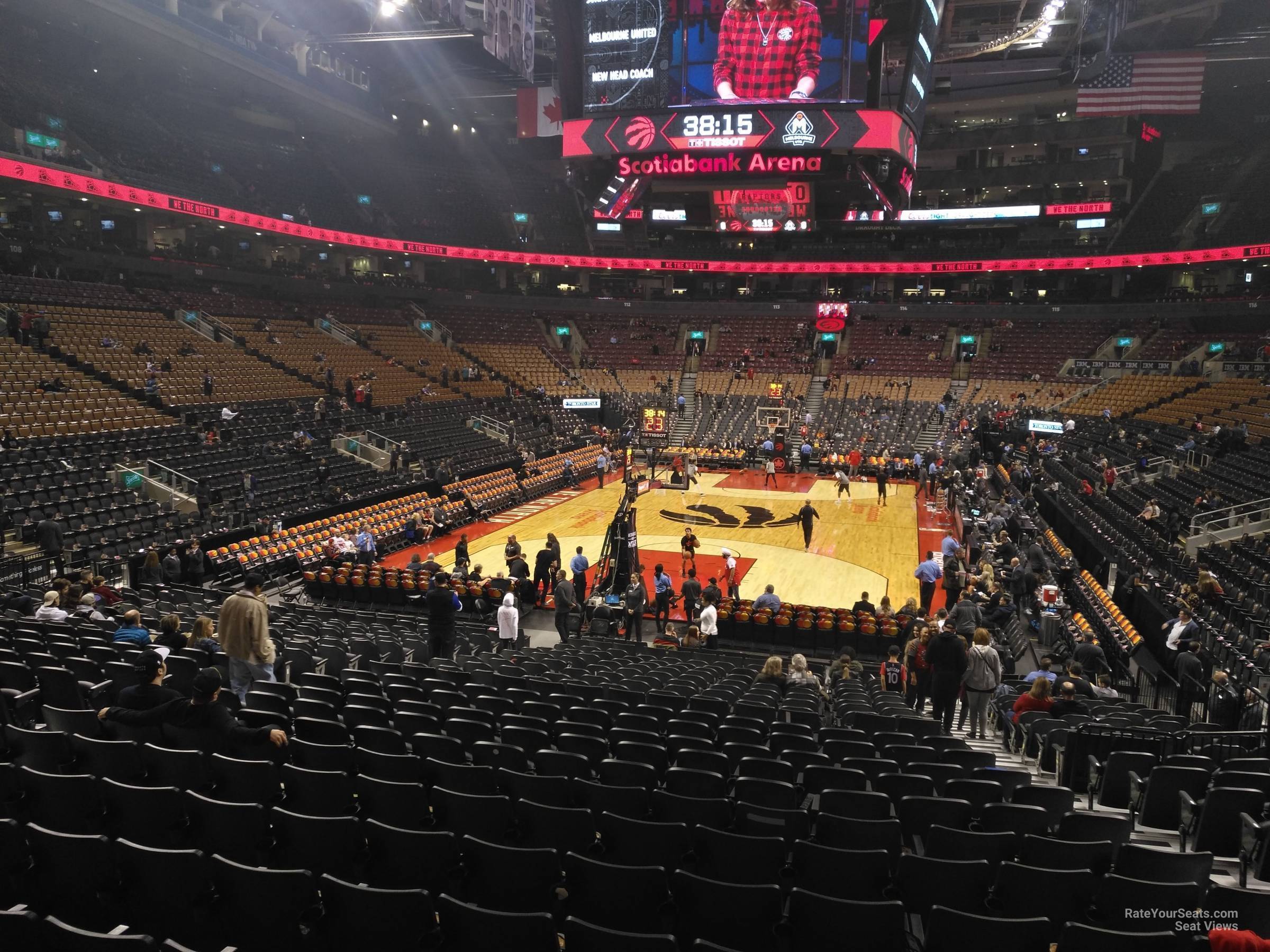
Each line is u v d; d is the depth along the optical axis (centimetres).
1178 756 722
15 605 1252
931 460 3494
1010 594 1784
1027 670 1495
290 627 1304
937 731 885
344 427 3203
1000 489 2928
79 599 1237
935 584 1856
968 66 4969
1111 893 442
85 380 2617
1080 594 1725
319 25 3853
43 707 671
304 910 412
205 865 405
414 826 544
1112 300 4978
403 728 725
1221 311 4475
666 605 1714
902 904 394
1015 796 609
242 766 555
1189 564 1814
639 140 2338
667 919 443
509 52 3319
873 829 522
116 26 3584
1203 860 477
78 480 2058
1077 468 2983
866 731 889
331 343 4109
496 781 588
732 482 3741
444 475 2939
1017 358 4988
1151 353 4694
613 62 2341
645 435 4334
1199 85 3653
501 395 4509
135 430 2462
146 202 3416
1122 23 3794
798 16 2209
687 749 677
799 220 2470
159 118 4394
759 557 2369
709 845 486
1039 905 457
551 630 1734
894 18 2227
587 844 518
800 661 1133
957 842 514
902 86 2225
